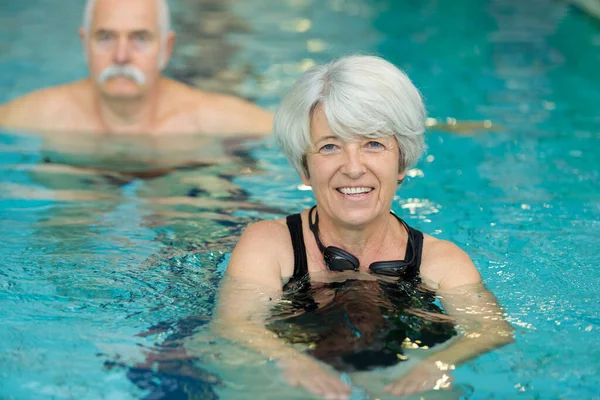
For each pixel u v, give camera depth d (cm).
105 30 484
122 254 318
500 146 489
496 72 670
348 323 248
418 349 238
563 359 237
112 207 378
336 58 281
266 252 281
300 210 383
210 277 295
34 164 442
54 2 948
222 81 632
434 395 217
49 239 333
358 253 286
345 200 265
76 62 683
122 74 489
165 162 453
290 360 229
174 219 364
